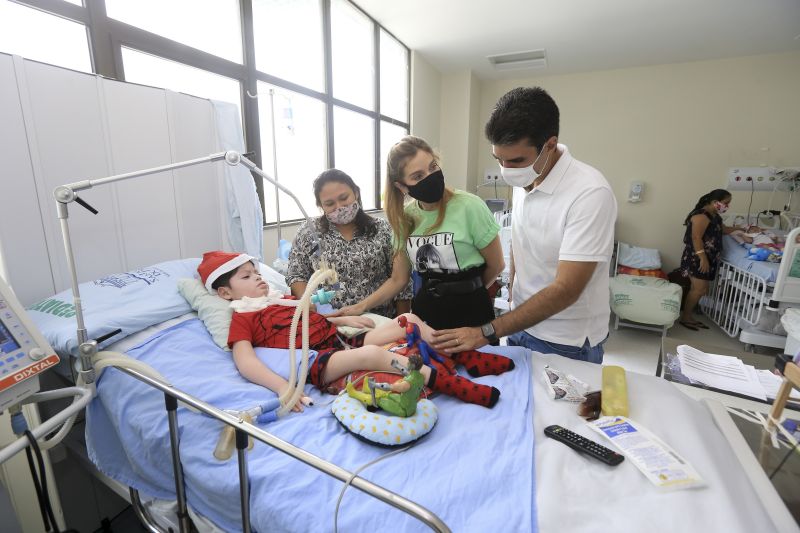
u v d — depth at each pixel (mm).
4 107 1169
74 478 1335
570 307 1234
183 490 887
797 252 2404
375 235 1688
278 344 1254
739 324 3148
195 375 1115
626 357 3059
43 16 1525
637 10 3131
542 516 665
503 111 1046
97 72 1674
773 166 4082
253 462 834
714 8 3074
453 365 1178
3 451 744
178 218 1711
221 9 2273
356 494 733
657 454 799
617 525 651
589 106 4680
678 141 4379
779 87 3988
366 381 989
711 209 3502
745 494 748
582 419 956
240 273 1415
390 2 3084
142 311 1257
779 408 1015
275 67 2668
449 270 1318
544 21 3359
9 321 805
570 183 1121
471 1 3047
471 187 5129
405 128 4270
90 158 1390
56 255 1310
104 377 1058
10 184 1194
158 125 1605
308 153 3027
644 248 4359
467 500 699
